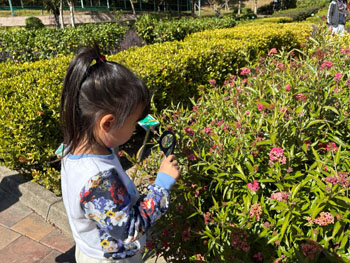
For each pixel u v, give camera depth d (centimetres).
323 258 158
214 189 192
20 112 326
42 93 352
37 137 330
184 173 195
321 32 361
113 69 110
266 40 638
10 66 466
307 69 258
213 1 3625
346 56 298
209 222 175
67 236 283
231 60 532
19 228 291
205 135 212
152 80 410
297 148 196
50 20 3077
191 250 193
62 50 756
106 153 120
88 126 111
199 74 491
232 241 159
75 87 108
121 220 108
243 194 186
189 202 179
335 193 150
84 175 110
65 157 122
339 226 149
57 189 322
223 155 184
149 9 3862
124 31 845
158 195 119
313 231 154
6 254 263
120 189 110
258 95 240
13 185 334
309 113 218
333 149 177
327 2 3331
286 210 156
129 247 118
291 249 160
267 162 193
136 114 115
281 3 4084
